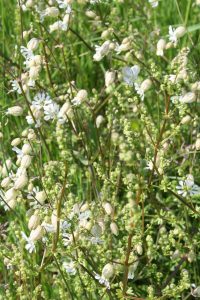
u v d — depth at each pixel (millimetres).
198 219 5172
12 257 4586
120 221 4695
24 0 6066
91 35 7227
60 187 4352
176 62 4234
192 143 5898
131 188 3748
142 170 3727
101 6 7012
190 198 4574
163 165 4102
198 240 4828
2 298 4648
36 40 5305
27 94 5629
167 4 7914
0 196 4559
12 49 7070
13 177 4566
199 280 4977
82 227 4102
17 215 5129
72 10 5859
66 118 4828
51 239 4184
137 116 5785
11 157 5965
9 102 6332
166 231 5160
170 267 5098
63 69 6496
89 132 5980
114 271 4023
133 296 4273
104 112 6621
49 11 5625
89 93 7121
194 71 5621
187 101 4293
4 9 7492
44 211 4180
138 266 4910
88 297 4727
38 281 4746
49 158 5312
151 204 5207
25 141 4633
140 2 7469
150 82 4590
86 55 7176
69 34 6992
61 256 4590
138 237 3877
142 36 6832
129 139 4098
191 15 7719
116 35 5941
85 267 4434
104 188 4574
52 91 5793
